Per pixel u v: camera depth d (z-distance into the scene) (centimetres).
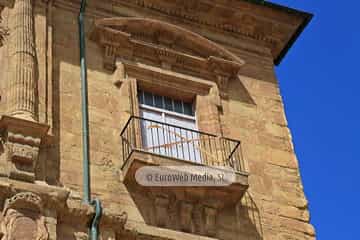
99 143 2402
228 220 2391
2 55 2461
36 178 2219
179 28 2762
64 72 2520
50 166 2283
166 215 2320
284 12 2966
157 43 2741
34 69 2438
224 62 2752
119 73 2583
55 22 2634
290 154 2647
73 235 2139
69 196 2225
